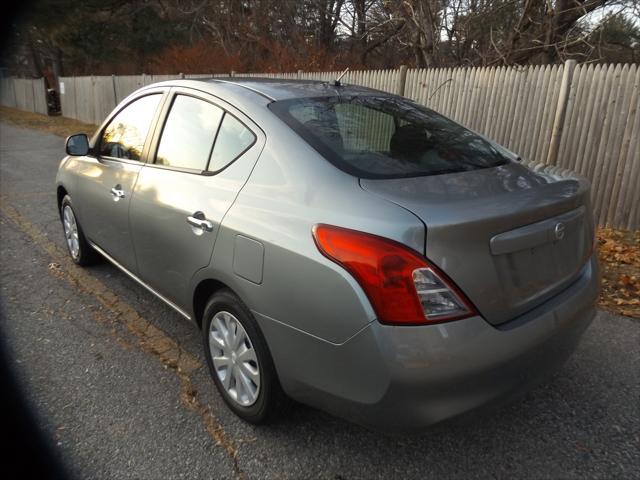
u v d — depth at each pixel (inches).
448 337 72.7
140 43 1085.8
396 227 73.5
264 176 94.4
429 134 109.4
